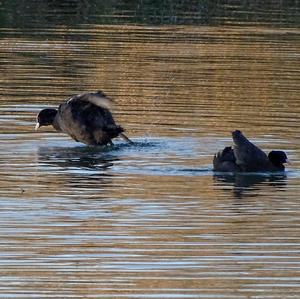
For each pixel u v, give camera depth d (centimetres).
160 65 8531
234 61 8775
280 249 4400
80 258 4253
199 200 5116
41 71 8175
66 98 7300
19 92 7438
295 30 10356
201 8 11631
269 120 6762
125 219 4775
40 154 5997
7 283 3972
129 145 6228
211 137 6356
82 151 6112
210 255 4312
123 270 4131
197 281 4022
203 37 9850
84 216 4803
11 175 5509
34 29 10062
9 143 6212
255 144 6178
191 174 5597
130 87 7700
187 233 4600
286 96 7494
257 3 12075
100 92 6228
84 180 5441
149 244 4431
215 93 7562
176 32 10100
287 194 5250
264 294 3897
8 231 4569
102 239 4488
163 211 4906
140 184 5381
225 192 5269
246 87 7769
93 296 3859
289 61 8819
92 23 10500
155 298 3847
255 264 4216
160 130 6512
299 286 3981
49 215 4812
